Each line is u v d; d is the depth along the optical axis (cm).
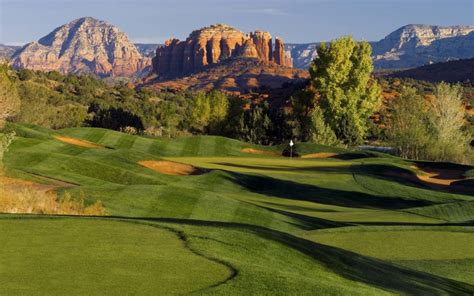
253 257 1203
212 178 3853
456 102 7006
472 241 2044
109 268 990
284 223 2430
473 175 4984
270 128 8469
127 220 1401
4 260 1012
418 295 1237
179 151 5875
